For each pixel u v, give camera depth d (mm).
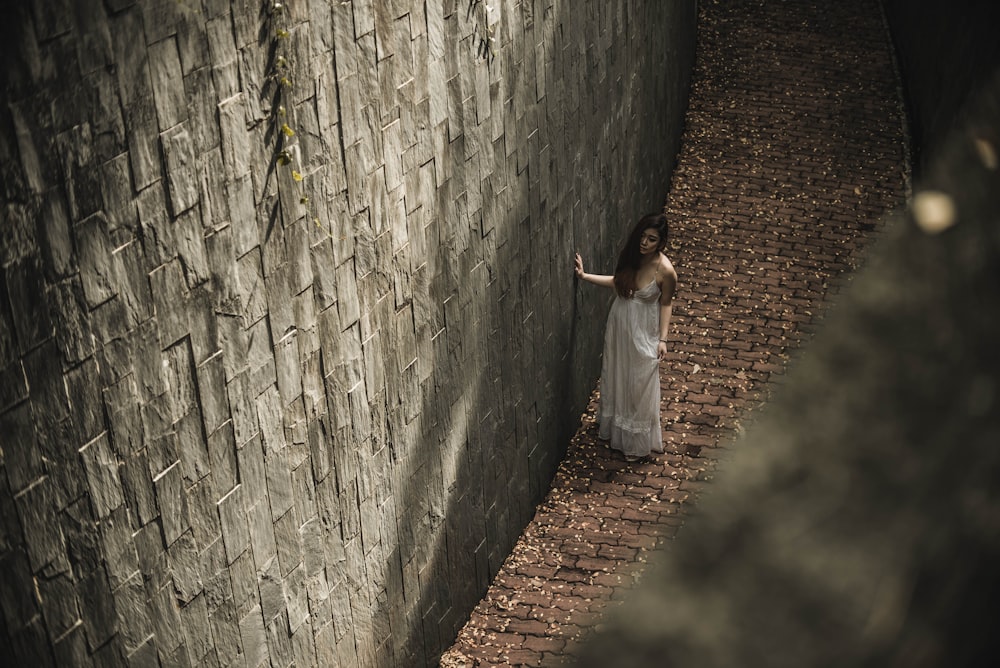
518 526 7316
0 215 2609
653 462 8102
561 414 8109
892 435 462
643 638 467
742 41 14703
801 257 10664
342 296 4488
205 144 3400
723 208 11461
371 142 4562
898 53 14008
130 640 3314
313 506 4477
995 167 485
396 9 4625
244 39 3543
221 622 3848
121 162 3014
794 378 507
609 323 7906
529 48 6430
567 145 7469
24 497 2793
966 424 448
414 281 5203
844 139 12555
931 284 483
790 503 469
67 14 2734
